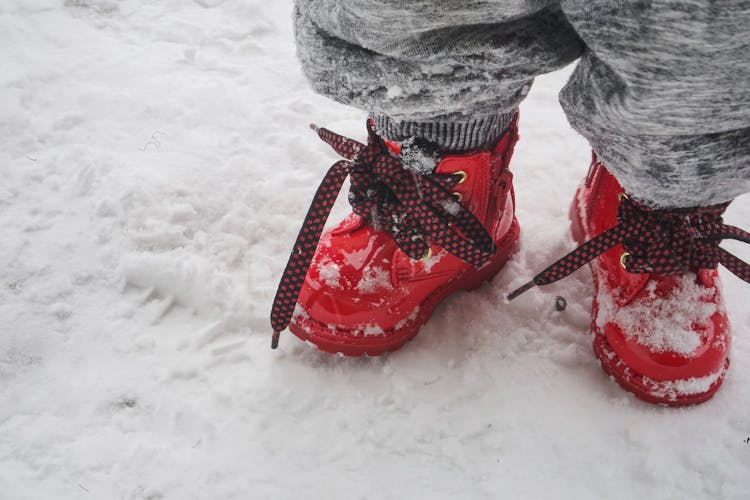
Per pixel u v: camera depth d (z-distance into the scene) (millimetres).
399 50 868
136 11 2121
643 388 1210
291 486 1157
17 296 1412
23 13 2061
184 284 1425
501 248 1409
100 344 1353
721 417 1222
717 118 806
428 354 1336
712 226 1168
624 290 1258
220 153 1705
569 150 1735
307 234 1193
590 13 769
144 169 1638
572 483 1155
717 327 1214
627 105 818
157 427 1234
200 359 1331
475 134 1114
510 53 875
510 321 1386
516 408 1250
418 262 1275
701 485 1146
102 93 1831
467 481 1166
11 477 1155
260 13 2107
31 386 1283
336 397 1273
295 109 1827
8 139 1714
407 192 1167
